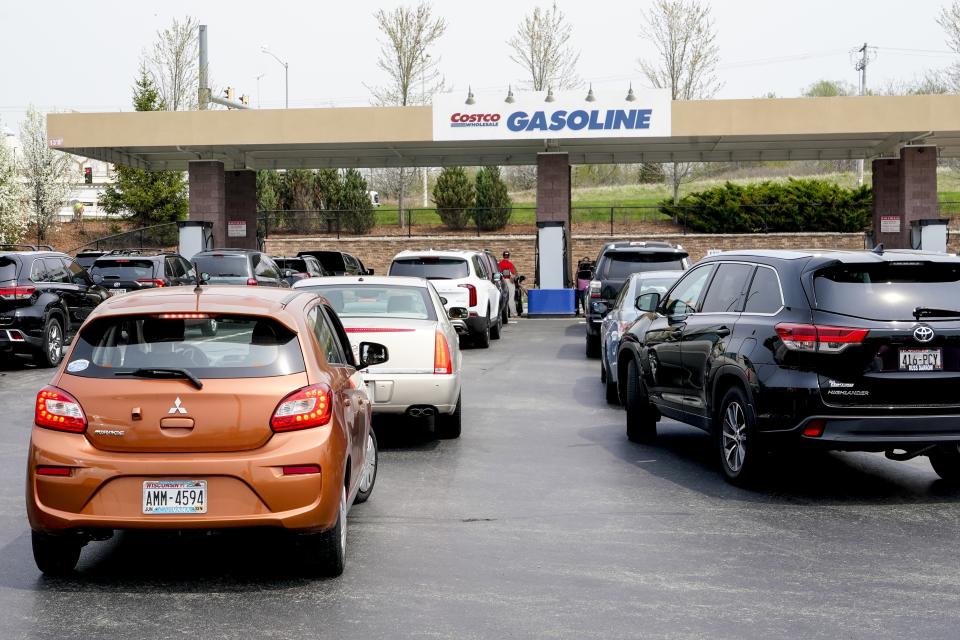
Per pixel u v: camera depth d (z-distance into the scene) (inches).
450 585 266.7
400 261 949.8
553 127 1379.2
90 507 253.0
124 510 252.5
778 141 1507.1
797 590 262.2
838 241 1935.3
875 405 346.6
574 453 459.8
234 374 259.4
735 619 239.9
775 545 306.0
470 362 852.0
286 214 2119.8
